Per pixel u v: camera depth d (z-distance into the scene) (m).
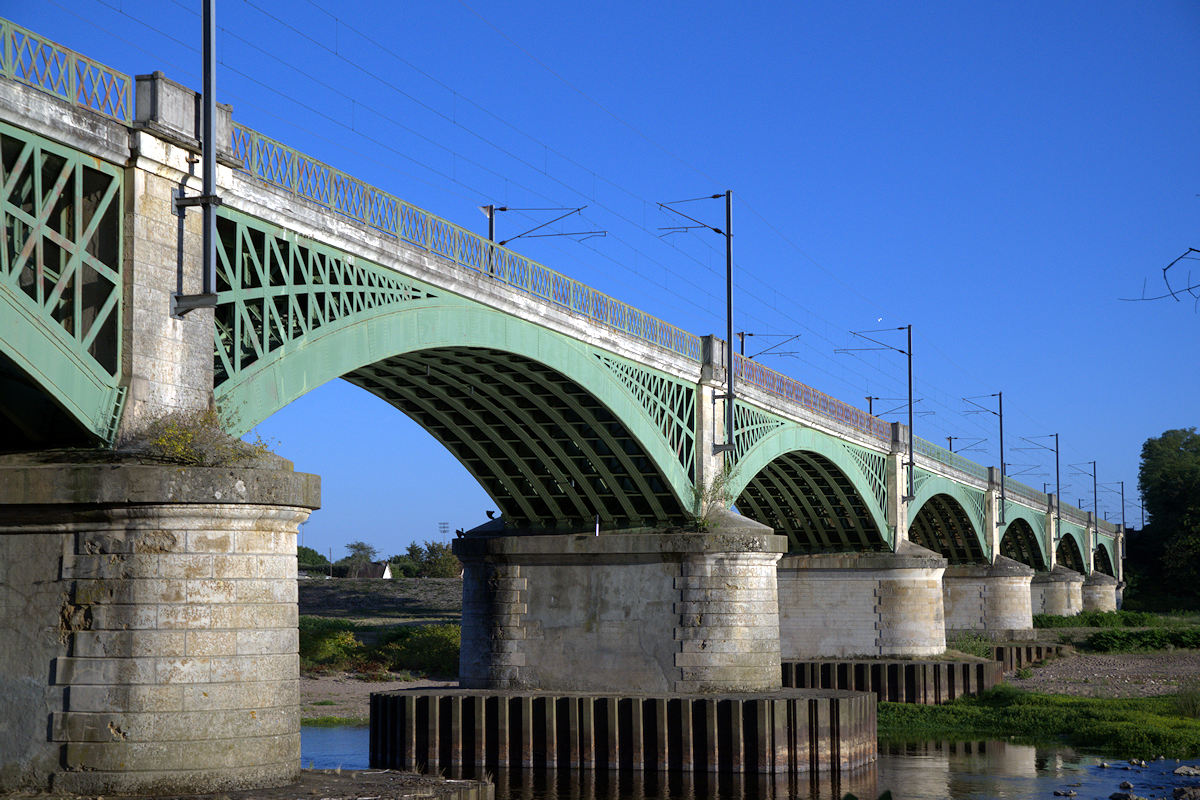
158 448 23.22
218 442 23.80
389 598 117.50
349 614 110.62
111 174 23.73
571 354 40.78
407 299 32.72
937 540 94.81
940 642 72.62
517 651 48.59
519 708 45.81
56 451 23.38
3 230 21.31
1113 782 44.34
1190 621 119.25
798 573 71.81
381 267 31.66
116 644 22.36
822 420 61.34
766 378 55.47
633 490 48.19
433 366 39.28
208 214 24.28
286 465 24.91
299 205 28.33
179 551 22.70
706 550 46.94
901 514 72.81
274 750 23.62
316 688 71.62
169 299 24.53
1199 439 191.12
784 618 71.56
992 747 53.66
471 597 49.78
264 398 26.89
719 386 50.25
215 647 22.86
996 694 65.88
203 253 24.25
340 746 51.91
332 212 29.59
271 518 23.83
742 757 44.47
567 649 48.12
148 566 22.52
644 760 44.84
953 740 55.91
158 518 22.59
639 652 47.41
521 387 42.12
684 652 46.88
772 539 47.88
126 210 23.86
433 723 46.00
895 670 66.94
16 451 23.61
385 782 25.97
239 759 23.02
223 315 27.47
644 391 45.69
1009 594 93.56
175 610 22.56
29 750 22.34
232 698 22.98
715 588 47.09
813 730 45.28
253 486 23.31
